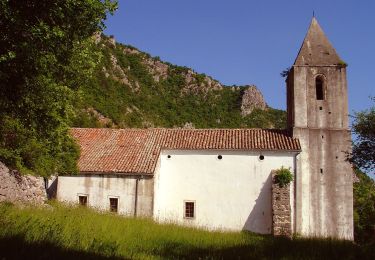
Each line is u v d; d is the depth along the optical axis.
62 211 17.47
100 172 29.64
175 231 18.64
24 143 20.84
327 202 30.39
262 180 30.58
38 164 23.17
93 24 13.36
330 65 33.34
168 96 108.38
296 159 30.73
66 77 16.69
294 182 30.44
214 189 31.06
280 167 30.59
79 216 16.61
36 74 12.12
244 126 98.94
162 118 92.06
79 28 12.87
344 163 31.16
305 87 33.12
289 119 35.22
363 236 38.00
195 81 115.56
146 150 31.84
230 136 32.97
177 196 31.39
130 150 32.09
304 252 14.45
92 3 12.16
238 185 30.81
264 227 29.77
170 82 115.69
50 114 16.25
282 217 28.45
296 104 32.78
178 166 31.91
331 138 31.77
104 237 13.97
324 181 30.84
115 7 13.30
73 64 16.64
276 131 33.41
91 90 77.81
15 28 10.01
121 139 34.03
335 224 29.98
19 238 10.45
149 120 86.06
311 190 30.62
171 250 14.34
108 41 114.75
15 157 20.02
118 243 13.51
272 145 31.08
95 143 33.62
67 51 13.35
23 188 20.11
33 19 10.70
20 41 10.26
